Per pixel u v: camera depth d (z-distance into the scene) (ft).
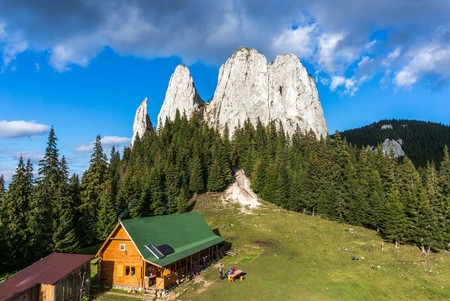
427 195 244.01
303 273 146.92
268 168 337.72
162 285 121.49
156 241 135.95
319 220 258.98
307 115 645.92
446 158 338.75
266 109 634.84
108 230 204.95
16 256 157.58
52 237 171.12
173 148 390.83
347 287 132.46
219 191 341.62
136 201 241.14
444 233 211.61
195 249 148.87
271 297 118.52
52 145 208.13
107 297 116.88
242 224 239.71
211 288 126.72
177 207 280.31
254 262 159.43
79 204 212.43
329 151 358.43
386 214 216.33
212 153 378.94
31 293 96.58
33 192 184.75
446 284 144.56
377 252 187.01
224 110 651.66
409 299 126.72
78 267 108.17
